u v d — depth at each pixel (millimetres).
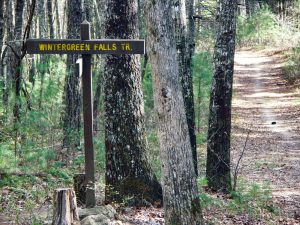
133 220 7746
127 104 8664
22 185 9312
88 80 7629
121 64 8570
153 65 6535
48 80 13836
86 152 7734
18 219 7344
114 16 8469
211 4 33969
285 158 18578
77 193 8406
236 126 25641
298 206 11180
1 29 14266
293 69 38438
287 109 29219
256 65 47250
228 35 11594
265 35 53469
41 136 11828
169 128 6590
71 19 15664
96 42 7566
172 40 6512
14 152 10531
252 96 34344
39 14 24516
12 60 14727
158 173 10133
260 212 10031
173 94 6527
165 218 6840
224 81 11695
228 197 10992
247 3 57031
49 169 10445
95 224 6980
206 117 22609
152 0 6406
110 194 8703
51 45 7578
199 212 6805
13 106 10594
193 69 17891
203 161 17062
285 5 52844
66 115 14688
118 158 8711
